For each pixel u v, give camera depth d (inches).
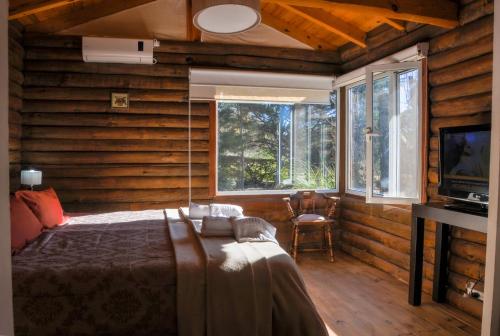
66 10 185.8
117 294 89.3
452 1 135.4
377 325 122.3
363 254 196.1
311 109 220.8
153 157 199.9
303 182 221.8
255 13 110.9
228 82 203.5
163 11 197.2
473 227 112.1
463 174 125.3
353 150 218.5
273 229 122.6
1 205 33.4
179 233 125.6
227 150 211.6
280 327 95.6
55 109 188.9
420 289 137.6
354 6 129.1
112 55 184.1
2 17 33.5
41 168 188.5
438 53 147.2
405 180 162.7
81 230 133.8
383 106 172.7
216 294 91.7
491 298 49.7
